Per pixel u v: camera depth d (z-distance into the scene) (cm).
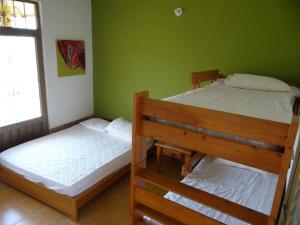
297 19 269
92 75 427
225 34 309
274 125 114
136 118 158
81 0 379
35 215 242
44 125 358
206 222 151
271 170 120
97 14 394
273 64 291
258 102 205
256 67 301
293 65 281
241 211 141
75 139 339
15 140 325
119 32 382
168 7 335
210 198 152
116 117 424
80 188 239
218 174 250
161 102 147
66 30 364
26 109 336
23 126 330
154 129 155
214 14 310
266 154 119
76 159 281
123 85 402
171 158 365
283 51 283
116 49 392
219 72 323
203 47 326
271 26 283
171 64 354
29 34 315
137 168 173
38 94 346
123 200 272
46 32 336
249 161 125
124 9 368
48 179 241
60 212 248
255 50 297
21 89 324
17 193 275
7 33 290
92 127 383
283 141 113
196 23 323
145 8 352
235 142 127
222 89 255
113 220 242
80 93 410
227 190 222
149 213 175
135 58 379
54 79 360
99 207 259
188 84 348
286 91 253
